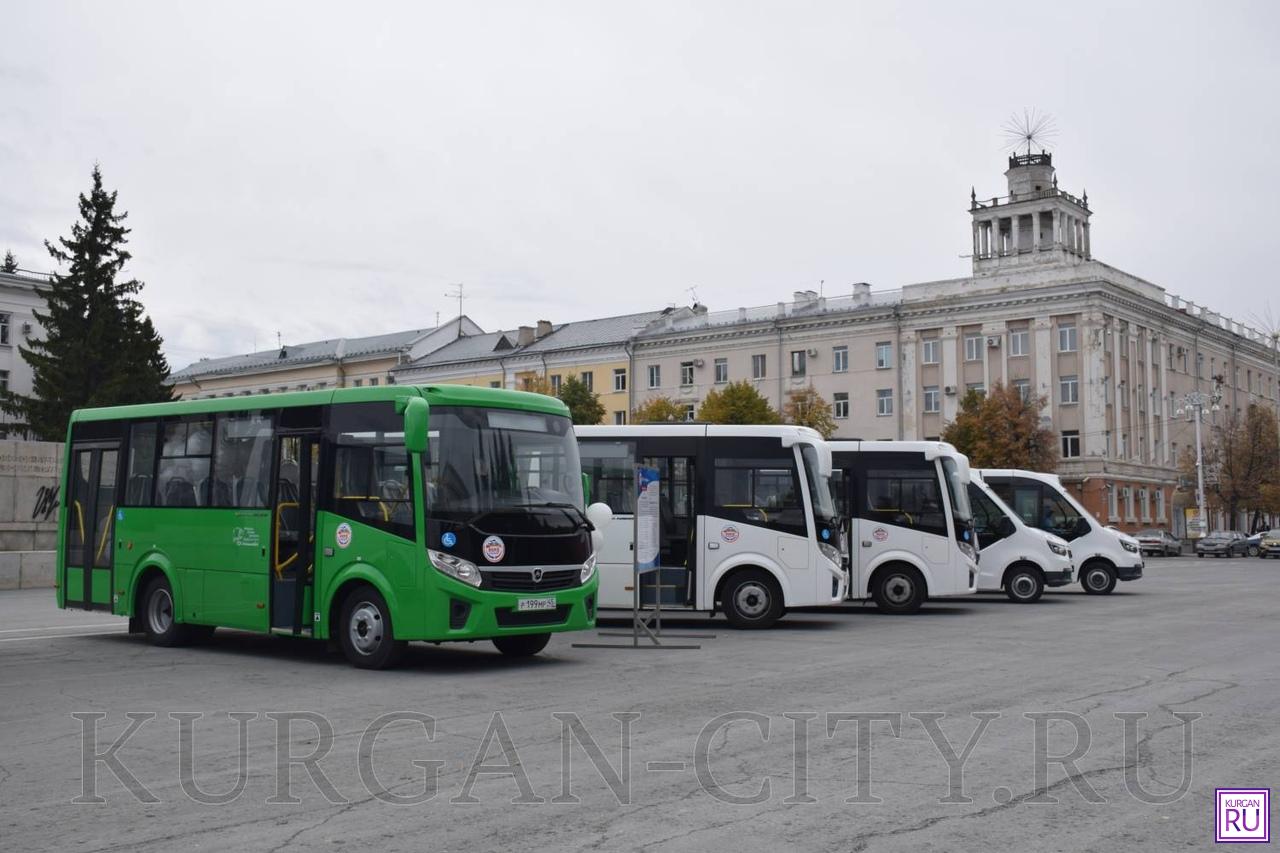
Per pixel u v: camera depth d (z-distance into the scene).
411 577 12.36
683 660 13.84
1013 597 25.11
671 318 74.44
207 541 14.55
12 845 6.02
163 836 6.16
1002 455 56.59
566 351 75.75
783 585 18.05
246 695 10.96
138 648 15.23
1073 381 60.12
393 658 12.70
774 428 18.45
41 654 14.55
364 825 6.31
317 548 13.23
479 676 12.32
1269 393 84.56
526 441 13.18
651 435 18.75
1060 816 6.46
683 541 18.45
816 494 18.23
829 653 14.65
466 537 12.35
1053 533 28.36
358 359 84.94
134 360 61.28
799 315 67.62
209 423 14.81
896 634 17.39
